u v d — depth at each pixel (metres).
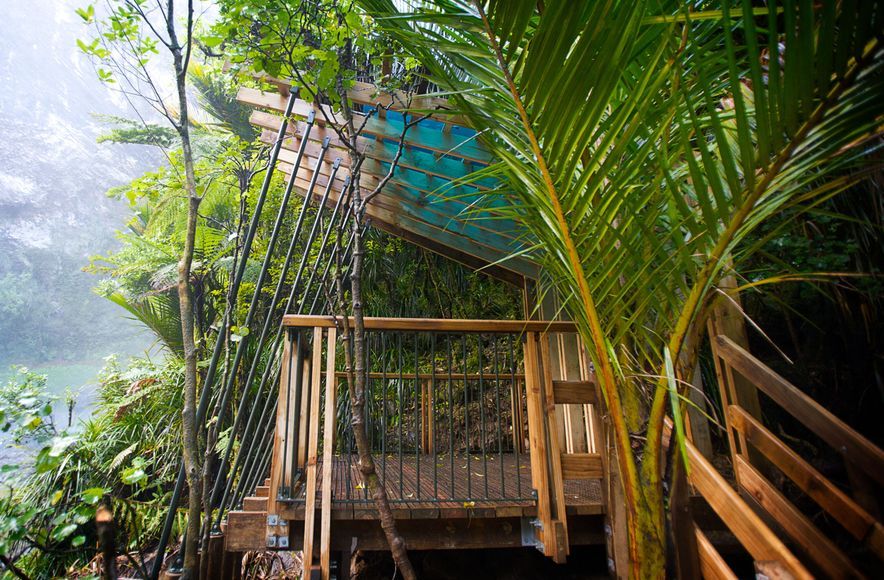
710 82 1.21
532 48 1.02
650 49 1.26
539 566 2.68
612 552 2.14
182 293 1.44
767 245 2.36
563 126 1.08
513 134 1.23
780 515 1.55
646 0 0.99
